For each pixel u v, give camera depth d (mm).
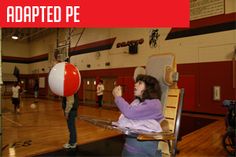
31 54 21922
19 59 21844
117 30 12266
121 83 11945
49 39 18719
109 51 12805
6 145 4535
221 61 8367
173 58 2475
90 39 14180
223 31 8320
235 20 8000
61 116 8492
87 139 5004
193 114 8852
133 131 1767
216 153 4043
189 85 9242
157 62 2596
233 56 7914
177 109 2352
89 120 2324
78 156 3879
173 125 2338
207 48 8742
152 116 1854
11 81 21031
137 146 1801
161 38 10211
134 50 11203
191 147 4422
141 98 1935
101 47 13336
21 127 6375
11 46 21359
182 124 6773
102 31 13273
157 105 1866
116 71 12383
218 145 4543
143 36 10938
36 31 19922
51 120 7578
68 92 2617
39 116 8508
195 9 9102
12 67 21422
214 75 8547
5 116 8523
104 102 13133
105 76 13062
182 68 9484
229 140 4074
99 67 13516
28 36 20297
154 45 10453
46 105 12695
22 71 22047
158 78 2529
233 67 7922
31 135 5414
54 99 16953
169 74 2404
